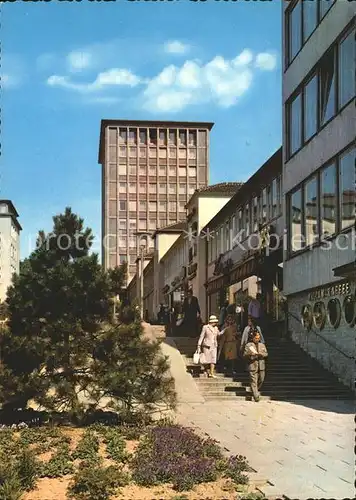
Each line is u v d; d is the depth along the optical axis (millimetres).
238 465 10125
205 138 111125
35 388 13633
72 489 8969
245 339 19734
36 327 13992
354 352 20484
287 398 19969
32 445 11984
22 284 14039
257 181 32531
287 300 27062
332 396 20156
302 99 25547
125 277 14516
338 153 21781
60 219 14359
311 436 13133
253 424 14812
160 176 110812
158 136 111000
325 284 22859
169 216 110062
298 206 26047
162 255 69812
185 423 14945
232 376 21453
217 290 42906
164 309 45938
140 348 14234
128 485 9289
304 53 25125
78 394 14062
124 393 14039
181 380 21078
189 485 9148
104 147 112125
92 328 14102
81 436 12500
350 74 20797
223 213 40531
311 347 24078
